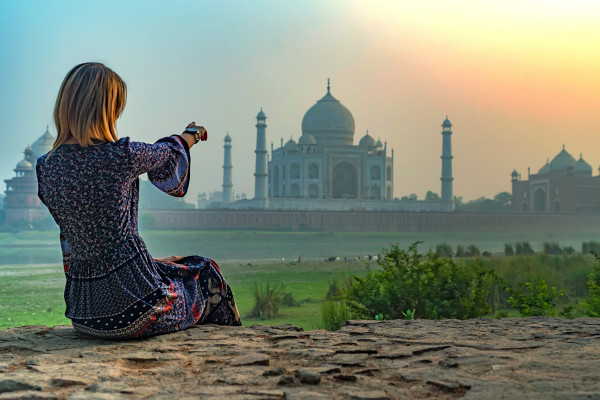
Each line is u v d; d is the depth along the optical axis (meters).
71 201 2.19
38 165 2.25
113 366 1.99
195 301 2.65
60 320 12.55
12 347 2.27
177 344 2.34
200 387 1.76
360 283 9.63
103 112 2.22
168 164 2.36
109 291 2.29
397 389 1.75
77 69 2.23
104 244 2.27
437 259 9.57
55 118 2.24
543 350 2.23
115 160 2.19
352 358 2.12
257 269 29.88
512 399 1.58
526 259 18.12
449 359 2.07
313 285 21.17
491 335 2.61
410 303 9.05
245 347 2.31
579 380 1.75
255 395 1.67
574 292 15.59
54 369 1.94
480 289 9.26
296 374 1.90
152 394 1.69
